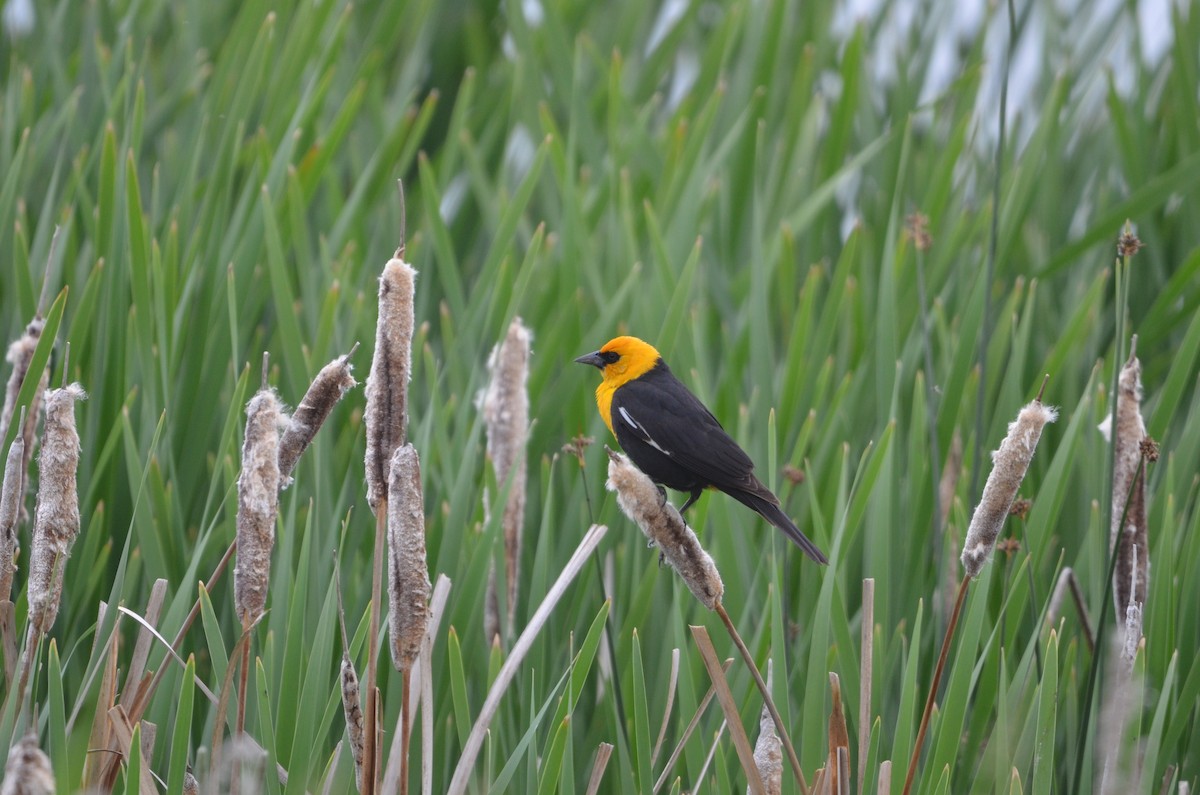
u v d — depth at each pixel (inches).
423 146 678.5
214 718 282.8
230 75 533.6
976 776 300.0
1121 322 302.2
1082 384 478.9
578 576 362.3
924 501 379.9
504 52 703.7
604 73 606.9
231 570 346.3
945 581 355.6
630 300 490.6
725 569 363.9
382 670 333.7
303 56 531.2
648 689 359.9
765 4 648.4
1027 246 564.7
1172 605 327.3
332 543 343.3
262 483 232.7
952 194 554.9
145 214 494.9
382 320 233.6
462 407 395.5
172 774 245.4
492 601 351.3
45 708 266.2
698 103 621.6
